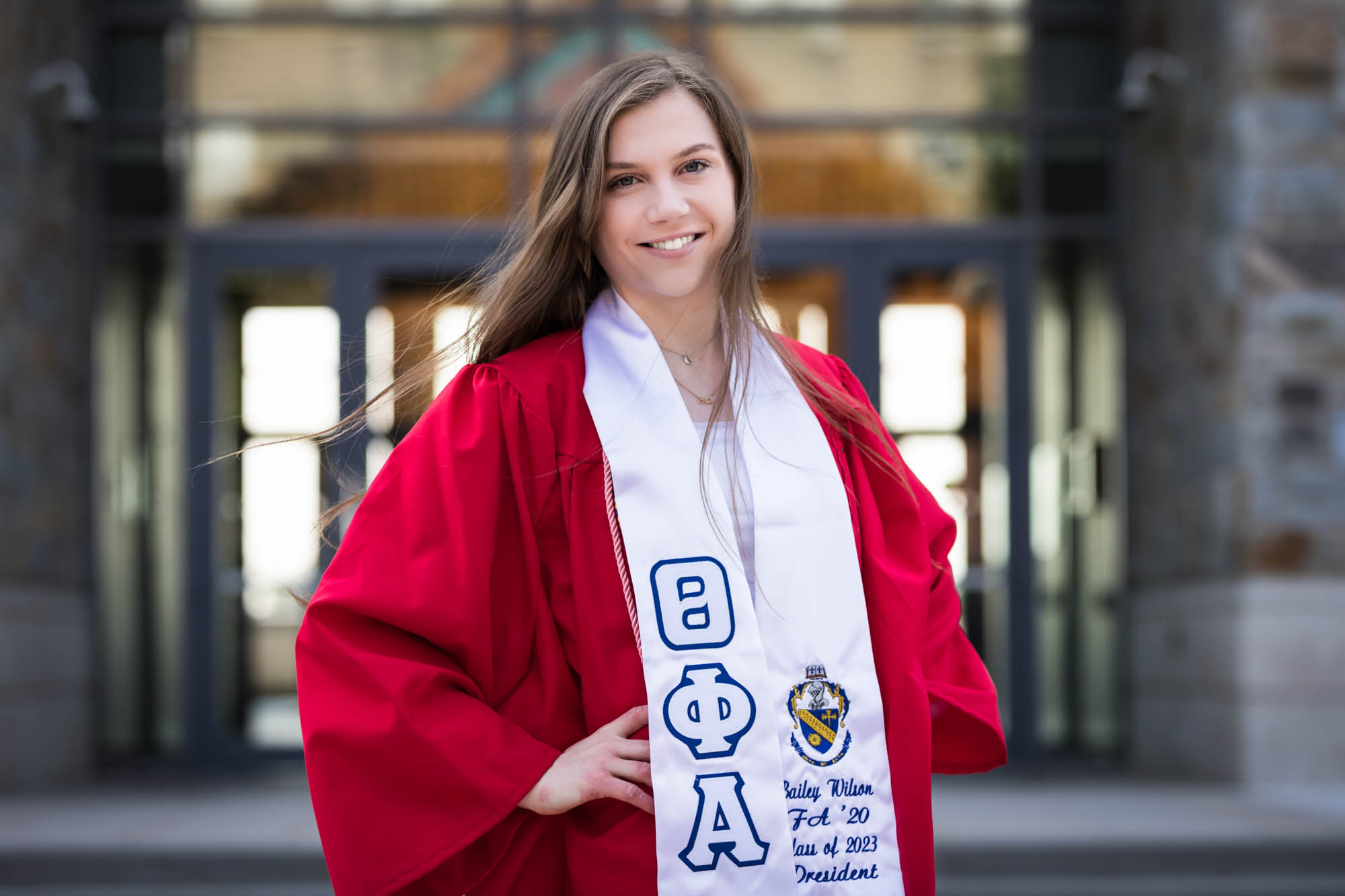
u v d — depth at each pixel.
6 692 6.93
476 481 1.63
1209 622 7.27
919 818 1.63
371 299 8.16
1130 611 8.18
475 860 1.62
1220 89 7.25
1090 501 8.24
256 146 8.23
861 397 1.88
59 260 7.82
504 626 1.64
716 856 1.53
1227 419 7.15
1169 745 7.73
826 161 8.30
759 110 8.30
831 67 8.33
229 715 8.02
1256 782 6.89
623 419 1.66
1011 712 8.05
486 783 1.54
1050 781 7.46
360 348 8.04
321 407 8.08
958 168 8.30
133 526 8.14
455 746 1.55
